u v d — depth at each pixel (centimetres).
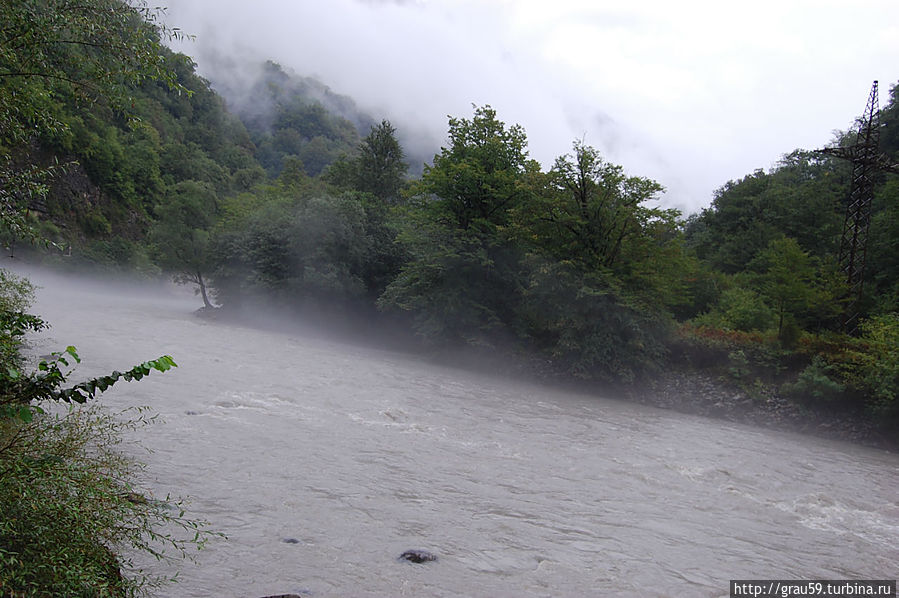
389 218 4334
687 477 1259
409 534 759
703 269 4016
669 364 2719
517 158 3438
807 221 4928
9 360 488
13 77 591
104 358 1817
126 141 7806
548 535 816
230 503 789
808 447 1881
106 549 445
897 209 3684
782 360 2497
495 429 1528
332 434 1238
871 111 3481
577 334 2780
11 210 618
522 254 3212
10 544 383
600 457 1351
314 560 648
